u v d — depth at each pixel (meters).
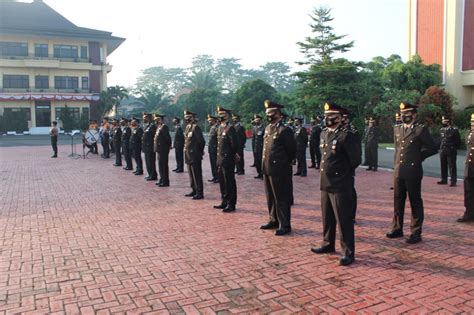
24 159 19.52
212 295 4.45
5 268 5.27
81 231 6.88
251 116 39.22
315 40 30.30
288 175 6.57
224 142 8.07
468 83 29.03
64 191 10.62
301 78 29.84
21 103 45.09
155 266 5.28
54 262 5.46
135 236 6.57
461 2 28.92
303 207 8.45
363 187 10.80
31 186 11.48
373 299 4.30
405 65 29.06
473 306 4.13
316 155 14.81
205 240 6.31
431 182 11.61
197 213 8.05
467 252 5.68
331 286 4.63
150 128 12.33
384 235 6.48
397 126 6.57
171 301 4.32
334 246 5.75
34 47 45.28
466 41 29.31
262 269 5.14
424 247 5.90
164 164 11.16
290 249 5.87
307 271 5.06
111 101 46.81
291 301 4.29
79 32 46.12
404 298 4.32
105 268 5.23
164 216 7.83
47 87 45.97
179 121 14.30
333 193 5.41
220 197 9.65
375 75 30.22
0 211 8.43
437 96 25.48
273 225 6.91
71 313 4.09
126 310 4.14
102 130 20.45
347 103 27.94
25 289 4.64
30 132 44.75
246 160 17.84
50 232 6.84
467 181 7.16
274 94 42.03
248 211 8.18
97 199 9.52
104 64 48.56
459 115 26.89
